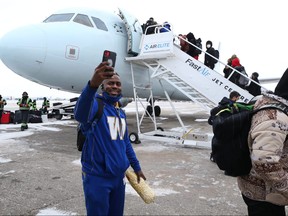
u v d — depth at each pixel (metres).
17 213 3.40
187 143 7.89
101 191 2.20
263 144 1.74
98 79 1.90
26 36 8.70
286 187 1.77
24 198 3.90
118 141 2.32
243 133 1.96
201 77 8.05
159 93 14.38
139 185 2.64
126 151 2.61
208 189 4.40
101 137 2.23
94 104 2.23
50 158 6.44
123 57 10.45
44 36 8.82
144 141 9.16
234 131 1.96
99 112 2.21
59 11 10.38
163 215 3.40
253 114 1.93
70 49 9.12
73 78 9.66
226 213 3.47
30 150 7.38
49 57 8.80
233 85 7.73
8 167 5.57
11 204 3.68
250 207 2.13
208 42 10.47
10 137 9.65
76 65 9.36
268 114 1.79
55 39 8.93
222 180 4.89
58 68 9.12
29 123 14.70
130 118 19.00
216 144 2.06
